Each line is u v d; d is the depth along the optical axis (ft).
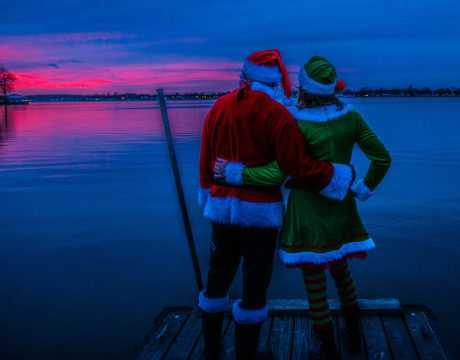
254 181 7.44
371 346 8.90
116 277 18.10
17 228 25.05
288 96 7.78
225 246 8.01
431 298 15.76
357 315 8.64
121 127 117.29
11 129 112.06
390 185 35.17
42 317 15.23
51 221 26.40
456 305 15.15
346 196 8.09
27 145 71.41
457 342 12.80
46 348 13.37
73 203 30.78
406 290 16.43
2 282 17.97
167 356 8.89
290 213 7.95
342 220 7.93
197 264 9.37
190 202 30.55
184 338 9.48
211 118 7.93
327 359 8.05
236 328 7.84
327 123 7.80
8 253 21.17
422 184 35.58
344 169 7.61
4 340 13.83
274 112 7.37
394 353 8.62
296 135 7.38
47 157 55.93
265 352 8.57
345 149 7.94
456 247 20.94
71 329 14.44
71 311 15.62
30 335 14.08
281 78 7.60
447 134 82.02
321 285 8.03
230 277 8.25
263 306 7.74
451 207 28.25
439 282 17.12
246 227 7.56
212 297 8.23
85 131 103.09
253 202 7.45
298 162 7.36
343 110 7.93
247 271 7.72
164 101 9.04
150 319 14.90
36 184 37.78
